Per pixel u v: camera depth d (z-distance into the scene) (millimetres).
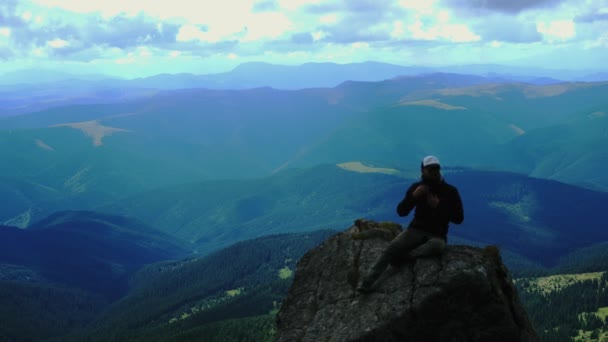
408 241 12484
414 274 12297
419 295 11703
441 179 12648
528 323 12352
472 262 11953
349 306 12664
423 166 12719
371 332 11688
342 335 11969
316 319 12914
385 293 12336
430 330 11539
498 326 11406
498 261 12312
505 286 12117
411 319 11570
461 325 11461
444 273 11844
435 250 12375
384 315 11836
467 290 11477
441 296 11508
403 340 11578
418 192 12453
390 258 12531
